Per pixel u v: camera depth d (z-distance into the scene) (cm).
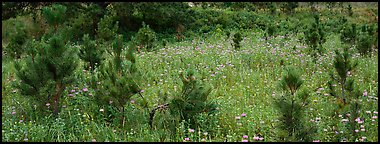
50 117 645
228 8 2548
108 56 1158
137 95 715
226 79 887
